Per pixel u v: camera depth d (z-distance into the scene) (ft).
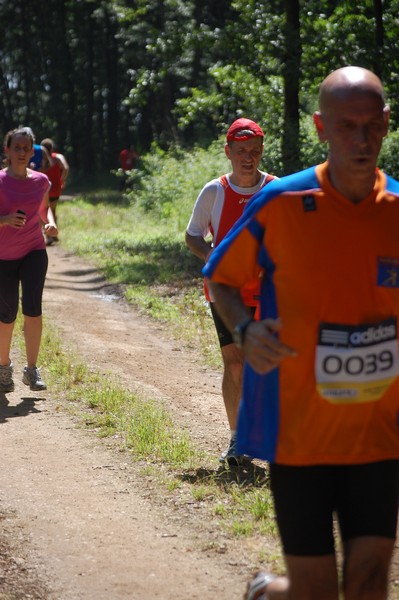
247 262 10.15
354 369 9.66
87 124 189.78
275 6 64.54
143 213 85.46
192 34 67.21
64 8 189.26
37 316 24.85
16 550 15.55
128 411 23.67
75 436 21.81
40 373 27.40
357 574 9.48
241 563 14.82
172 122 131.03
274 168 62.03
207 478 18.61
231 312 10.12
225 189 18.12
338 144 9.61
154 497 17.78
